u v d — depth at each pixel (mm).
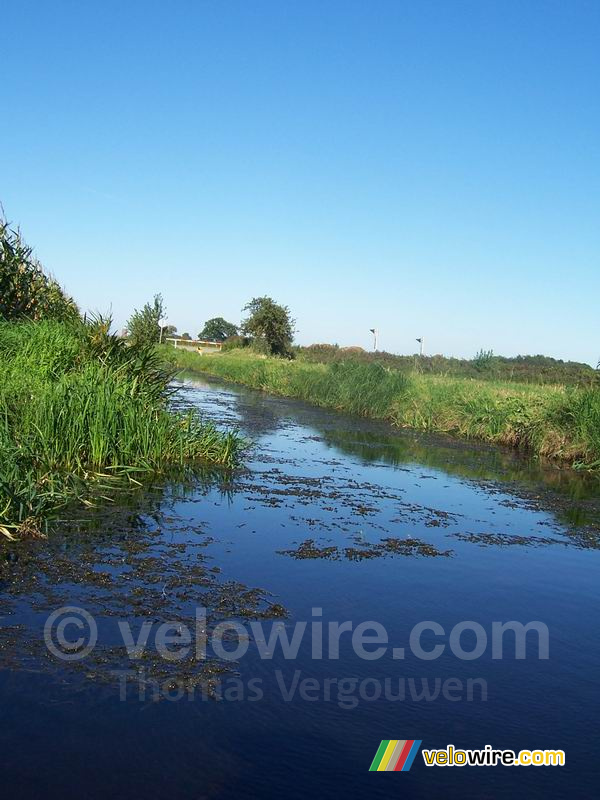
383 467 13672
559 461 16188
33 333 13188
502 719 4492
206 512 8961
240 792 3580
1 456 8242
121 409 10852
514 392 20484
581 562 8070
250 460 13117
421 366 34750
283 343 53312
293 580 6715
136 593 5988
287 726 4188
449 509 10391
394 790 3711
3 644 4855
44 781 3521
